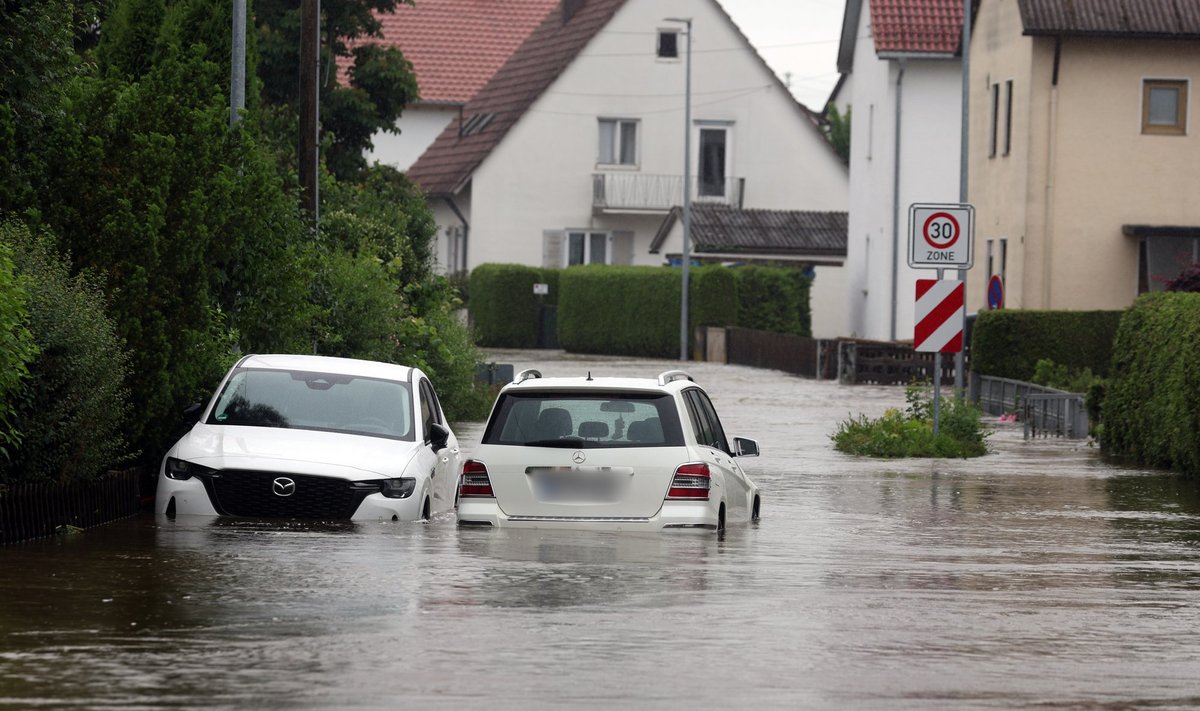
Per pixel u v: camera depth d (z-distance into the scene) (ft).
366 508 142.72
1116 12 417.90
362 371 160.66
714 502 134.82
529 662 87.35
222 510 143.13
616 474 132.77
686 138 597.11
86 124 159.43
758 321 589.32
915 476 213.46
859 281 577.84
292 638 92.58
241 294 187.01
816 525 155.84
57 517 134.51
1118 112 424.46
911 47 526.57
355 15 403.13
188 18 216.74
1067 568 128.26
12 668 84.38
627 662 87.86
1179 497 188.75
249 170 186.19
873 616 103.50
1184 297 231.09
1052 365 355.97
